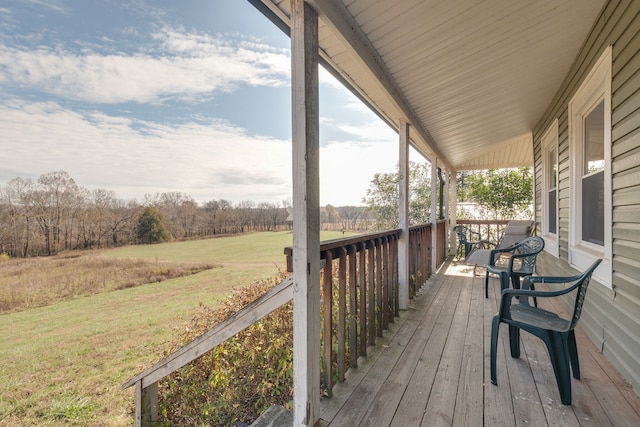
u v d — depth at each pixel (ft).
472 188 38.86
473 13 6.40
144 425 7.63
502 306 6.35
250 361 9.32
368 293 8.25
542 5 6.61
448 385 6.31
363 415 5.43
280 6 5.30
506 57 8.75
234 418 8.80
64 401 10.66
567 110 10.94
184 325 12.82
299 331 4.91
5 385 11.50
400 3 5.74
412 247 12.83
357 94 9.76
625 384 6.23
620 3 6.49
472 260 15.93
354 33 6.32
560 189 12.08
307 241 4.82
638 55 5.79
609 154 7.11
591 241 9.32
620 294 6.68
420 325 9.71
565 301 11.11
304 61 4.72
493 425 5.10
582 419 5.21
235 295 12.79
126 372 12.20
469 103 12.00
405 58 7.89
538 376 6.59
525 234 18.70
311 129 4.86
